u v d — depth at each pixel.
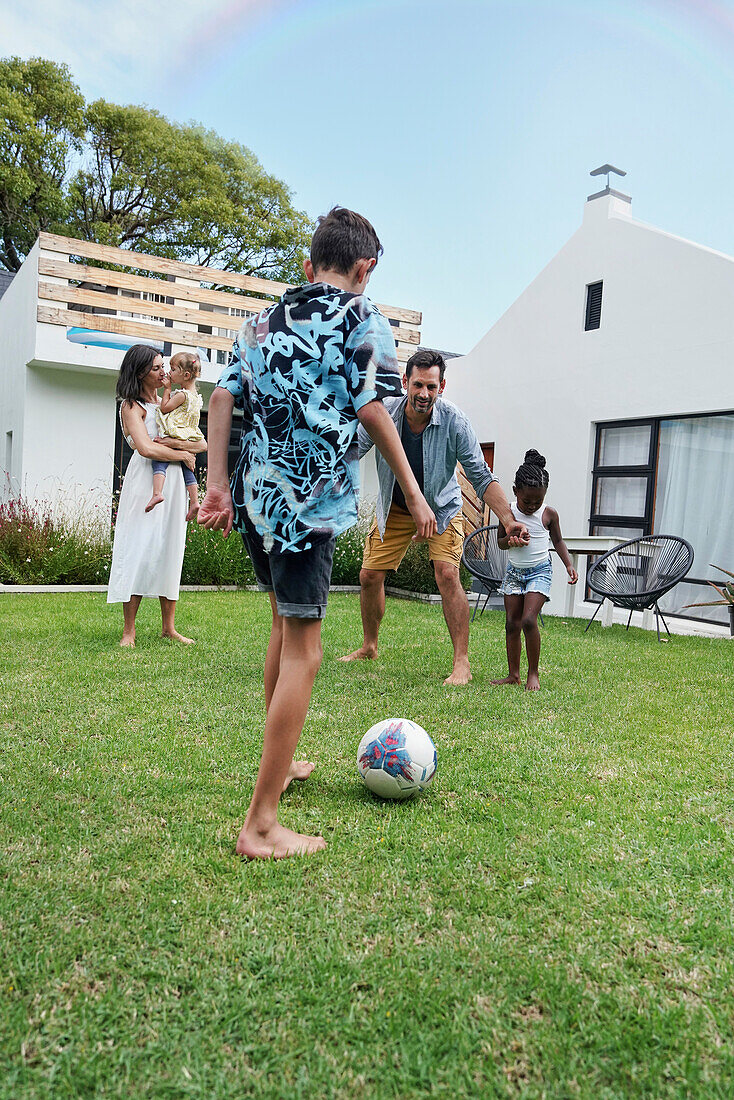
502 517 3.78
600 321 8.06
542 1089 1.11
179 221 20.00
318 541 1.75
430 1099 1.08
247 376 1.83
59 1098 1.06
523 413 8.99
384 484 4.03
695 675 4.33
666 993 1.34
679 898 1.67
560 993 1.31
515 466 9.10
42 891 1.59
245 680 3.58
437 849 1.87
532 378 8.87
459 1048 1.18
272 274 21.06
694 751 2.79
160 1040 1.18
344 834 1.96
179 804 2.11
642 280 7.57
